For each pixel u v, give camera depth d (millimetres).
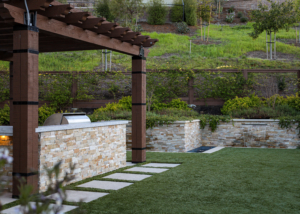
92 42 5738
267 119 10578
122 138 7059
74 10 5094
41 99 15062
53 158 4863
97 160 6102
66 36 5090
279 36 25609
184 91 14562
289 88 14609
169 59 19875
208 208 3848
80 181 5469
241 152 9195
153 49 22203
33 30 4320
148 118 10031
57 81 14945
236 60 19234
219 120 11125
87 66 18594
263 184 5145
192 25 30422
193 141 10531
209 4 26734
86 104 14852
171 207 3898
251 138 10773
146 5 29594
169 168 6816
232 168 6629
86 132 5742
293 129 10320
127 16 23219
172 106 13953
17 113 4301
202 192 4652
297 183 5195
